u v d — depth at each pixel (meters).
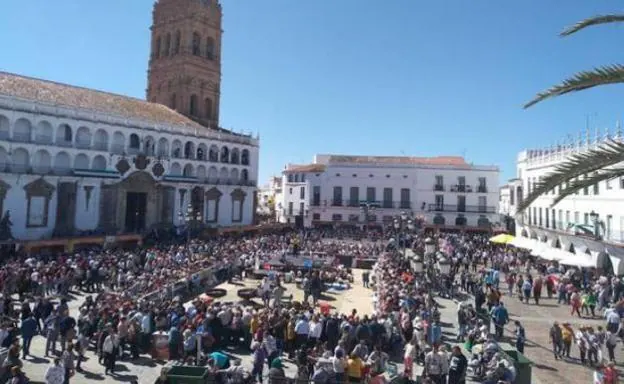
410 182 78.25
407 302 22.34
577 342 20.62
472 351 18.97
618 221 36.59
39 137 48.16
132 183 56.09
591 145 37.38
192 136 64.38
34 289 26.36
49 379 13.78
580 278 34.91
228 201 69.56
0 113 44.75
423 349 18.78
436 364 15.71
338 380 14.71
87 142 52.38
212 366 14.69
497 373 14.97
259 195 132.12
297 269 38.25
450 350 17.75
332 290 34.31
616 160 8.33
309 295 30.48
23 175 46.16
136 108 62.00
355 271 43.56
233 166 71.06
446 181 77.88
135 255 36.16
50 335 18.55
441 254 32.06
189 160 63.72
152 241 50.50
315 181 81.94
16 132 46.44
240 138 72.44
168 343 18.59
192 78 72.69
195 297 29.84
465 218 76.94
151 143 59.09
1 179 44.56
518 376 16.17
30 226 46.91
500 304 23.52
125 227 55.88
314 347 18.00
